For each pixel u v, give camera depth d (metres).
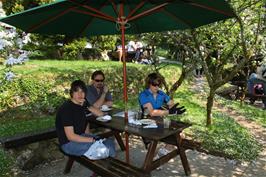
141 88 10.13
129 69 9.76
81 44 11.94
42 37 11.16
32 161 5.14
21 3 10.74
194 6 4.78
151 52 8.22
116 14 5.38
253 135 7.20
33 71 7.48
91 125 5.56
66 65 9.43
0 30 4.84
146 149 6.06
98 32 5.98
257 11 6.30
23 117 6.34
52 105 6.97
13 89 6.62
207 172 5.17
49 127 5.43
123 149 5.96
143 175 3.86
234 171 5.26
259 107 10.78
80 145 4.29
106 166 4.06
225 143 6.15
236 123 7.72
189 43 7.04
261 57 7.98
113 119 4.92
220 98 10.67
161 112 5.02
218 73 6.72
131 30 6.21
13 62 4.59
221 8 4.40
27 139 4.92
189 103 9.18
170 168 5.28
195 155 5.88
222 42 6.96
